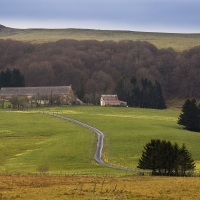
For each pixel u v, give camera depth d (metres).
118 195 179.12
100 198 169.88
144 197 175.62
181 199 172.62
